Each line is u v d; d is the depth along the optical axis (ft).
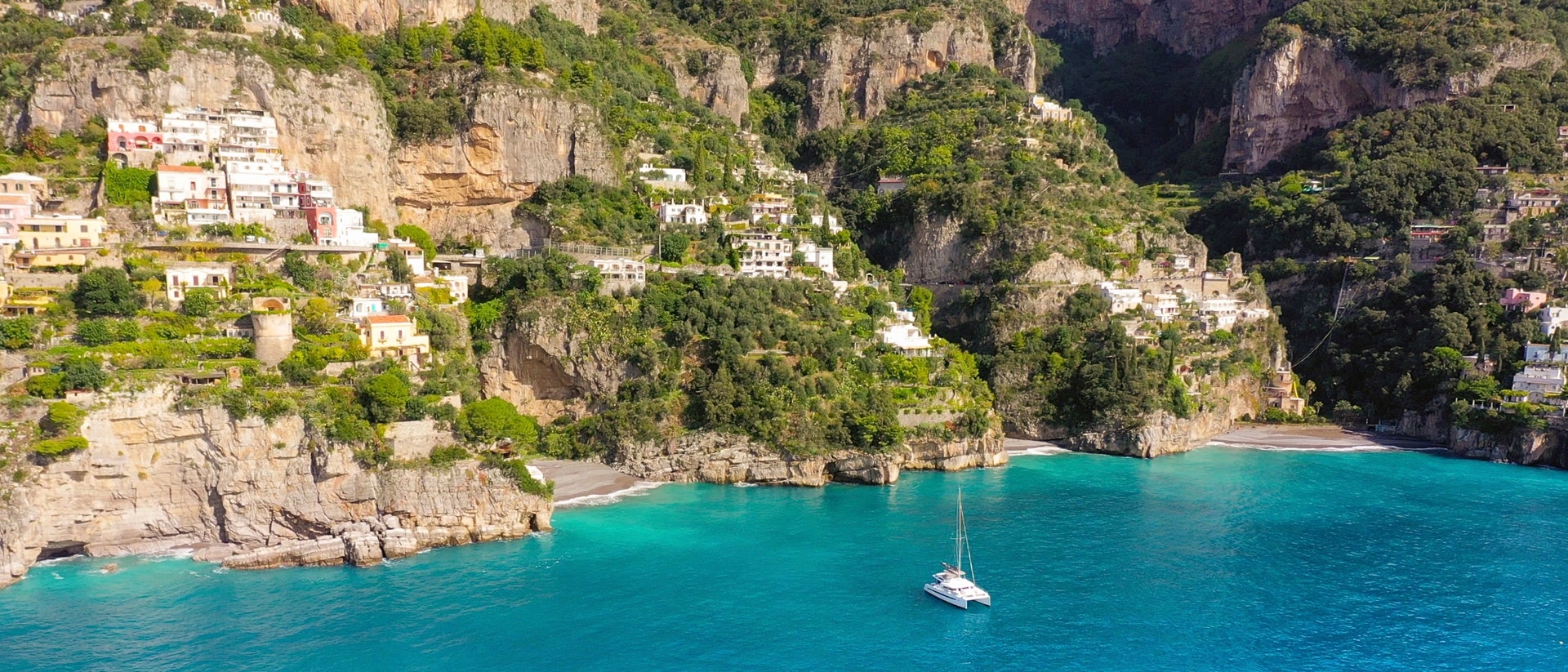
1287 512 504.43
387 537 417.69
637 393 559.38
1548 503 524.52
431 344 526.16
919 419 581.12
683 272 632.38
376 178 613.93
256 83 570.05
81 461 390.42
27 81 537.65
